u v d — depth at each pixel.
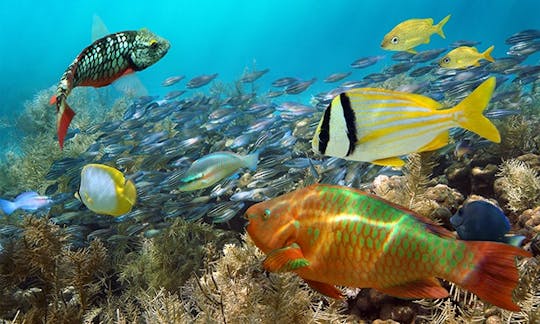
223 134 10.58
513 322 3.03
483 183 6.44
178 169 8.27
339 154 2.26
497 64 10.73
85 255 4.43
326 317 3.32
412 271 1.55
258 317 3.18
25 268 4.62
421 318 3.40
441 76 10.91
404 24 6.62
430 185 6.94
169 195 7.60
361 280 1.66
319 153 2.28
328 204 1.69
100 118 14.78
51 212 8.58
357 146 2.24
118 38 2.32
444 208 4.19
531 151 7.32
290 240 1.72
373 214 1.62
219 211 6.47
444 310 3.15
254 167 5.05
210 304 3.78
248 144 9.75
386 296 3.49
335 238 1.67
